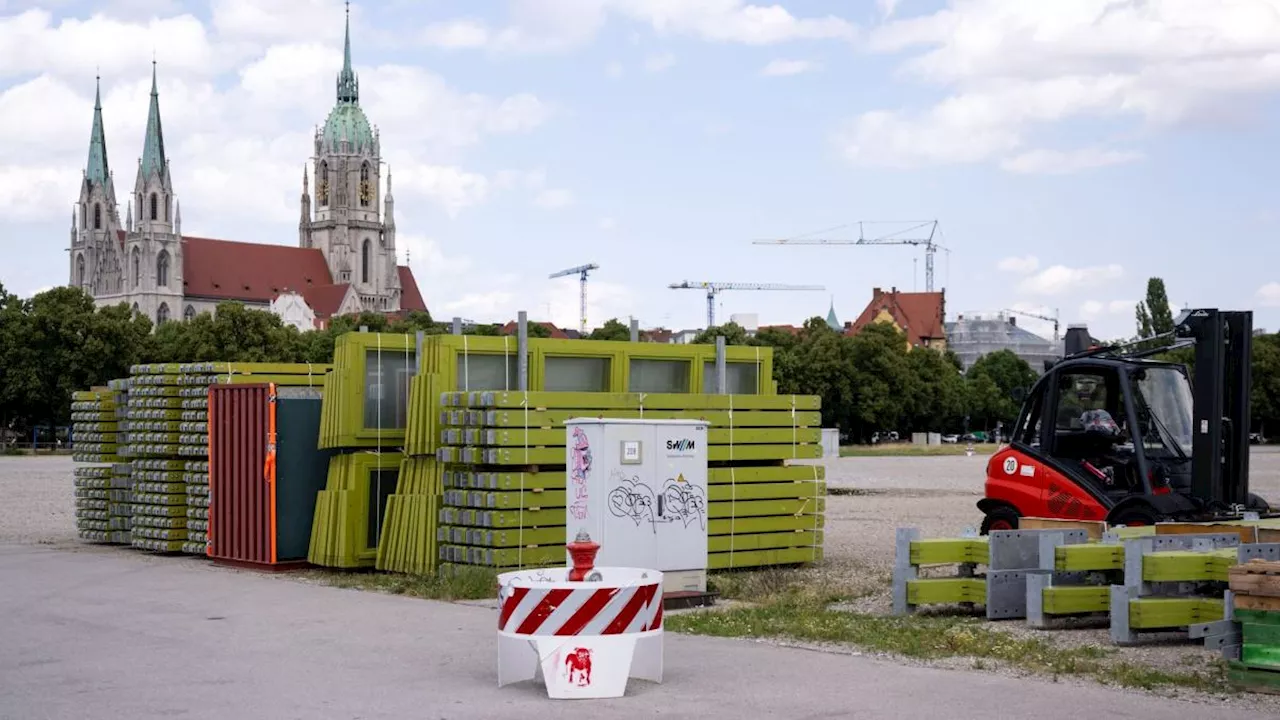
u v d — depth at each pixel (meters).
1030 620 14.73
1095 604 14.79
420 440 20.22
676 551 16.61
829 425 111.44
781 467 21.48
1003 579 15.32
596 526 15.98
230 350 107.19
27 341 99.06
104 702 10.91
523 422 18.81
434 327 124.19
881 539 26.28
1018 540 15.55
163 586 19.59
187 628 15.13
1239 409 17.97
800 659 12.88
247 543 22.44
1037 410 19.81
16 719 10.29
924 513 33.03
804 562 21.70
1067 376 19.38
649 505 16.38
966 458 77.06
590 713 10.48
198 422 24.28
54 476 56.00
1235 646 12.06
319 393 23.78
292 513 22.03
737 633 14.53
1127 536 16.09
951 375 127.62
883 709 10.48
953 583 15.73
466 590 17.94
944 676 11.91
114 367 101.44
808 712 10.41
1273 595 11.23
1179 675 11.84
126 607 17.06
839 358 110.25
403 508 20.44
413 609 16.84
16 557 24.34
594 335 121.00
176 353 106.94
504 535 18.64
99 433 27.14
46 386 99.00
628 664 11.17
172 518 24.69
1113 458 18.91
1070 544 15.65
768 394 23.72
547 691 11.11
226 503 22.98
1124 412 19.25
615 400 19.70
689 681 11.77
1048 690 11.25
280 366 24.14
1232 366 18.00
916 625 14.91
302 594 18.56
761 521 21.11
